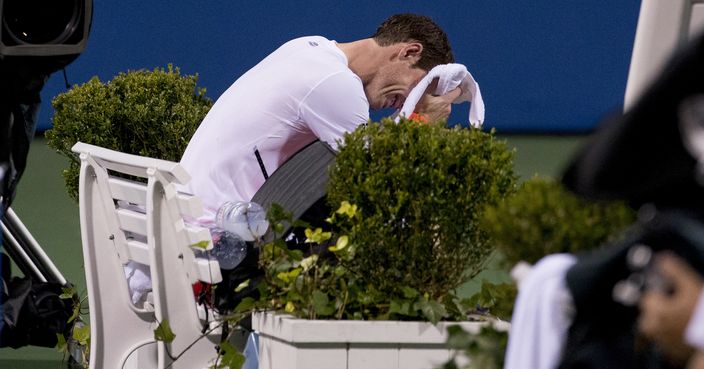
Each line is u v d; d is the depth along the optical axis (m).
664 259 5.53
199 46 50.59
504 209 8.66
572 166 5.96
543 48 51.69
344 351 11.77
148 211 13.20
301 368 11.72
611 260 5.97
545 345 6.45
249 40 51.00
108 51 49.59
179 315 13.45
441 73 16.80
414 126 12.27
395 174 12.03
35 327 16.92
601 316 6.06
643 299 5.66
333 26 51.19
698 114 5.47
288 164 14.10
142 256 14.01
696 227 5.50
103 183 14.25
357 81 16.08
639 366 5.88
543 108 51.91
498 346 9.87
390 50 16.91
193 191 15.59
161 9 50.12
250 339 14.00
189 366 13.55
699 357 5.40
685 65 5.46
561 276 6.50
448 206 12.09
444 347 11.87
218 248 13.55
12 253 18.70
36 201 35.28
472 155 12.09
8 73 14.28
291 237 13.62
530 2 51.47
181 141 19.30
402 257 12.12
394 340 11.80
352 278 12.34
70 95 19.42
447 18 51.34
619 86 51.72
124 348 14.58
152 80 19.41
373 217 12.07
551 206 8.50
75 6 14.31
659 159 5.63
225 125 15.88
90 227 14.36
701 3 8.74
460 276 12.48
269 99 15.87
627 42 51.59
